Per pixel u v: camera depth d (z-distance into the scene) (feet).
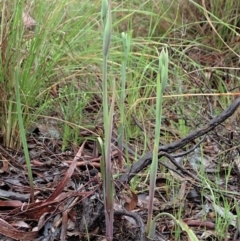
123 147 7.42
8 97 7.43
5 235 5.68
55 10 8.13
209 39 11.19
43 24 7.84
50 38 8.18
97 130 7.97
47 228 5.88
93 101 8.79
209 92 8.61
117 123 7.92
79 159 7.20
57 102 8.15
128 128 7.88
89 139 7.92
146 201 6.53
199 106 8.20
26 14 7.77
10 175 6.97
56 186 6.65
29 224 6.02
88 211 5.81
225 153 7.47
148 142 7.52
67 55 8.59
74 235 5.78
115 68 8.85
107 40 4.91
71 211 5.99
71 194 6.02
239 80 9.72
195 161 7.50
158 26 11.27
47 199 6.03
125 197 6.18
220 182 7.14
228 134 7.73
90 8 9.46
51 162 7.22
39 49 7.76
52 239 5.76
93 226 5.77
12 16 7.47
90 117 8.48
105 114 5.10
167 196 6.66
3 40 7.28
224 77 10.27
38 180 6.86
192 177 6.50
